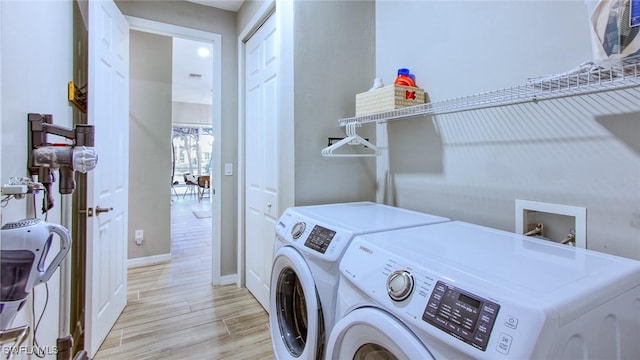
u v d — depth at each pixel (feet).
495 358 1.82
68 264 4.76
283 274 4.87
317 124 6.23
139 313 7.56
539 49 3.84
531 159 3.96
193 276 10.13
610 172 3.27
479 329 1.95
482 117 4.56
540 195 3.86
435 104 4.89
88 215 5.60
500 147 4.32
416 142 5.70
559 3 3.66
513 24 4.12
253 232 8.60
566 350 1.88
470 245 3.18
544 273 2.39
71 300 5.90
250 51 8.77
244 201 9.29
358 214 4.88
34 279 2.92
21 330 2.93
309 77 6.14
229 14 9.48
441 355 2.14
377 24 6.73
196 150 35.42
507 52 4.20
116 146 6.99
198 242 14.48
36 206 4.01
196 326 6.99
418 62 5.65
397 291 2.52
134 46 11.09
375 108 5.48
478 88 4.58
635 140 3.10
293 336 4.74
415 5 5.72
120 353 5.97
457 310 2.12
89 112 5.59
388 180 6.40
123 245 7.57
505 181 4.25
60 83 5.02
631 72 2.72
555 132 3.71
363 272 3.01
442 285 2.30
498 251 2.97
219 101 9.34
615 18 2.65
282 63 6.44
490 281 2.22
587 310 2.01
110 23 6.58
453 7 4.98
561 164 3.67
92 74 5.63
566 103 3.61
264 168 7.80
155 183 11.54
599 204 3.35
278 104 6.70
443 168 5.18
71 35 5.54
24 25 3.74
